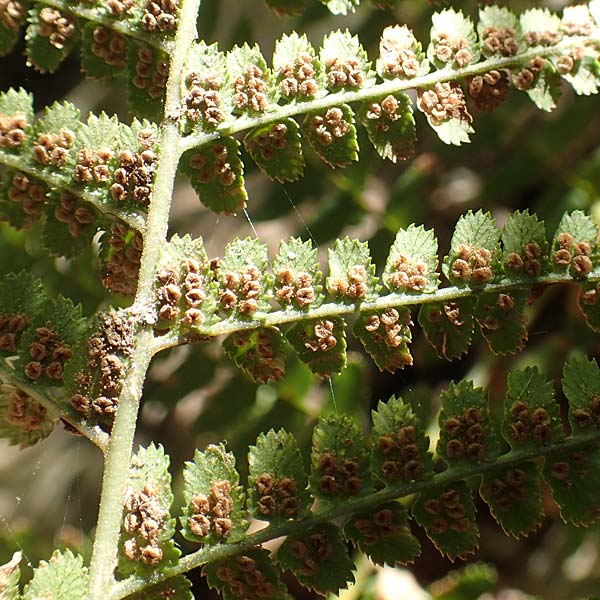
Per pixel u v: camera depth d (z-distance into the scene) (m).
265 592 0.28
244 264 0.29
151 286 0.28
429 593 0.32
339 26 0.35
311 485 0.28
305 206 0.33
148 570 0.28
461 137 0.29
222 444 0.28
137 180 0.28
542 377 0.28
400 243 0.29
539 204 0.33
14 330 0.28
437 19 0.29
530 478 0.28
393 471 0.28
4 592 0.28
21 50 0.38
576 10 0.29
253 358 0.29
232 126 0.29
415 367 0.34
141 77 0.29
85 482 0.34
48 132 0.29
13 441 0.28
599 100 0.33
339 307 0.29
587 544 0.32
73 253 0.29
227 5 0.35
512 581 0.33
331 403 0.32
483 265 0.29
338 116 0.29
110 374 0.28
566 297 0.33
